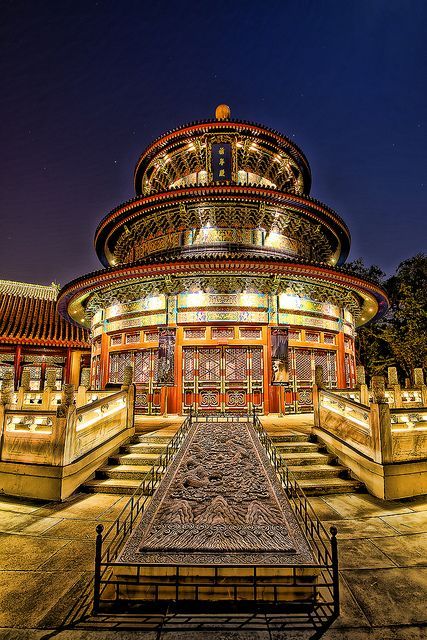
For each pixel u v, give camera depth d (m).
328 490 9.33
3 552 6.33
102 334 21.78
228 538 5.84
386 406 9.41
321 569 5.70
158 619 4.59
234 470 8.77
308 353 20.00
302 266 18.03
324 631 4.37
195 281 18.94
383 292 21.91
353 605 4.85
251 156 26.66
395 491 9.02
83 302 24.58
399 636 4.29
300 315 19.61
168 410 18.08
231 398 18.30
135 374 19.84
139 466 10.55
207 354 18.66
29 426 9.83
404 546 6.52
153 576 5.08
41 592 5.15
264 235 22.52
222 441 10.87
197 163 26.48
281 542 5.74
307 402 19.42
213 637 4.28
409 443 9.66
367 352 38.06
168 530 6.10
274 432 12.67
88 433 10.27
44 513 8.12
